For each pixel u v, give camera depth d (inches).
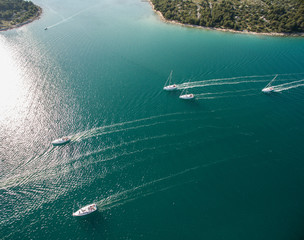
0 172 2797.7
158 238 2267.5
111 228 2336.4
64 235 2282.2
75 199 2561.5
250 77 4431.6
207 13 7037.4
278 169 2874.0
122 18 7519.7
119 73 4534.9
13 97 3880.4
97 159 2960.1
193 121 3501.5
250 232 2303.2
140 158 2979.8
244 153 3056.1
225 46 5605.3
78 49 5487.2
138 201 2554.1
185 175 2800.2
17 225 2337.6
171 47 5565.9
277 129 3390.7
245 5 7706.7
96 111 3634.4
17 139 3176.7
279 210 2476.6
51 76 4441.4
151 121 3491.6
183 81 4328.3
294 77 4426.7
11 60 5002.5
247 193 2630.4
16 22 7165.4
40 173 2805.1
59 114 3565.5
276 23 6446.9
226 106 3774.6
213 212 2460.6
